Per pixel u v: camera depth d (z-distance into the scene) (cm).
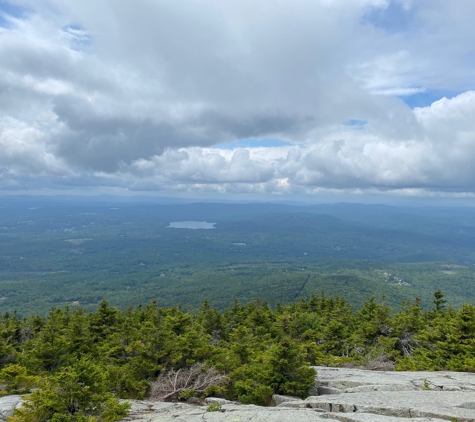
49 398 1299
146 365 2239
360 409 1371
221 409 1498
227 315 5772
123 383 2164
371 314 5022
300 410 1372
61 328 3744
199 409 1555
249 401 1866
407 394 1562
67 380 1350
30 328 4394
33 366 2461
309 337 4403
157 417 1388
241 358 2575
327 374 2219
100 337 3703
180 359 2312
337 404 1438
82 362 1434
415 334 3769
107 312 4059
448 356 2817
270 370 1978
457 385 1744
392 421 1155
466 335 2809
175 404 1745
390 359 3572
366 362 3125
